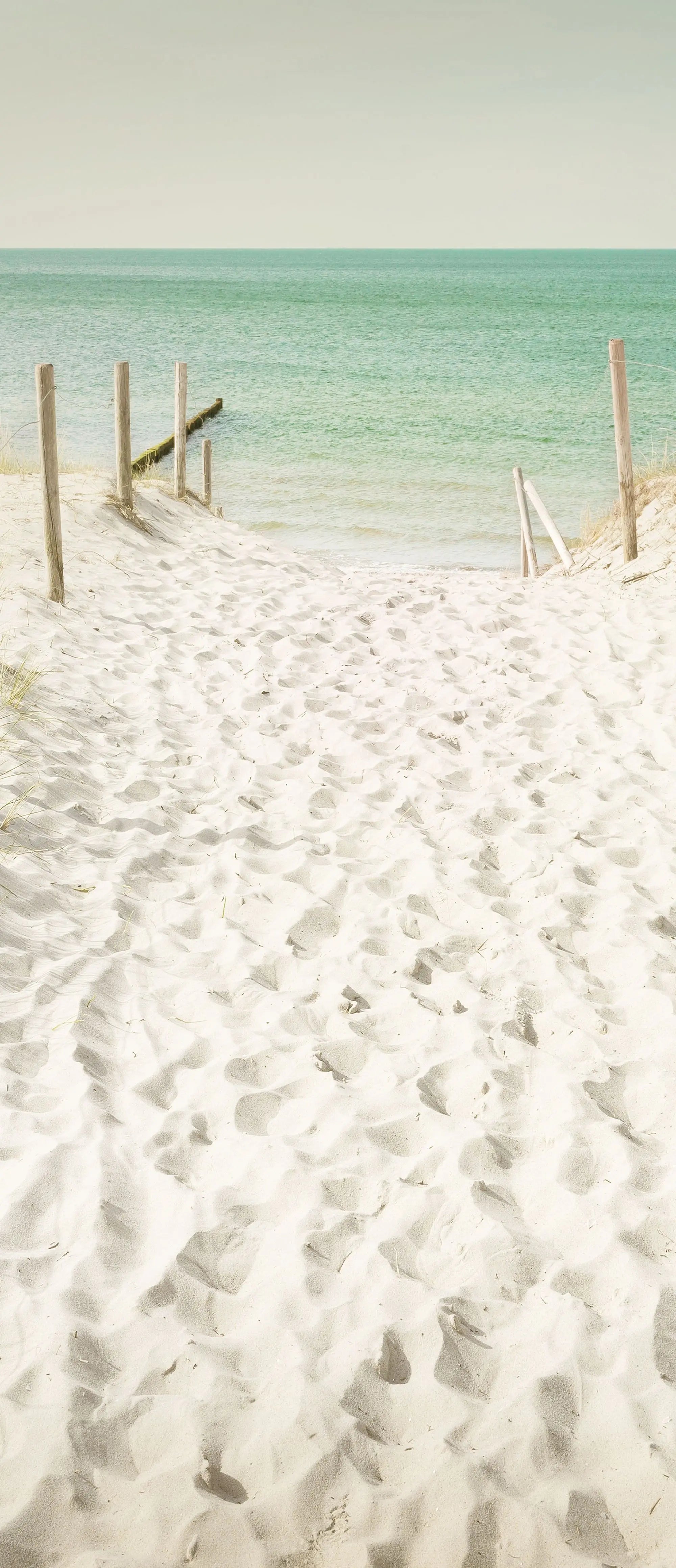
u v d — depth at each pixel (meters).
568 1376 2.55
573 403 25.67
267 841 5.56
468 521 16.19
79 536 10.54
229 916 4.86
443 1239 3.02
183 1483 2.29
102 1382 2.52
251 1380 2.57
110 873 5.07
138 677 7.70
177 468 13.44
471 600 10.25
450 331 47.47
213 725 6.98
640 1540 2.23
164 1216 3.06
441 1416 2.47
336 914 4.86
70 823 5.48
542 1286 2.84
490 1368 2.62
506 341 42.31
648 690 7.59
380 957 4.50
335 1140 3.39
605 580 10.79
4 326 49.22
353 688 7.82
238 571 11.06
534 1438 2.40
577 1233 3.03
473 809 5.86
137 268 187.00
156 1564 2.14
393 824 5.70
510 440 21.66
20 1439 2.34
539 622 9.30
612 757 6.54
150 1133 3.39
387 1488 2.32
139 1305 2.73
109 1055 3.80
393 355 37.03
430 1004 4.19
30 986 4.12
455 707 7.41
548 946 4.54
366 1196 3.18
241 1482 2.33
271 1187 3.19
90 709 6.94
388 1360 2.61
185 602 9.59
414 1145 3.41
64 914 4.70
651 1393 2.51
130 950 4.52
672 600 9.48
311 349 38.81
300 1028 4.03
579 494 17.48
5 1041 3.78
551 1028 4.01
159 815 5.73
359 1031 4.01
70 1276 2.79
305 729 7.02
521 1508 2.25
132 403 25.55
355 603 10.02
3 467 13.11
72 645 7.96
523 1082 3.71
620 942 4.55
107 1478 2.31
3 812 5.30
